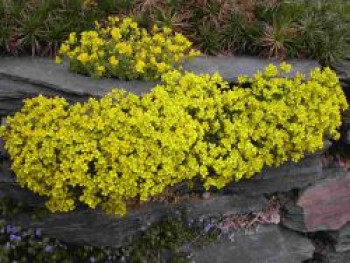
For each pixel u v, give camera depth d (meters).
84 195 0.80
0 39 0.92
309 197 0.97
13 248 0.85
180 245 0.91
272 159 0.89
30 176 0.80
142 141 0.80
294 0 1.09
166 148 0.81
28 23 0.93
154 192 0.81
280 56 1.03
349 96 1.03
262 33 1.02
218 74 0.90
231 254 0.92
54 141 0.79
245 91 0.90
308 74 0.97
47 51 0.96
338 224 1.00
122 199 0.84
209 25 1.03
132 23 0.98
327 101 0.90
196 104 0.85
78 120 0.80
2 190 0.86
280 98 0.90
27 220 0.87
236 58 1.02
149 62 0.92
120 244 0.88
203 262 0.90
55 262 0.86
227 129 0.85
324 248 1.02
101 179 0.79
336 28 1.07
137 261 0.88
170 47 0.91
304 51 1.04
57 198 0.81
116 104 0.82
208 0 1.05
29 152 0.80
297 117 0.89
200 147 0.82
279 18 1.04
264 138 0.88
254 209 0.95
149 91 0.88
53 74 0.90
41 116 0.81
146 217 0.89
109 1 1.02
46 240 0.87
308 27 1.03
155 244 0.90
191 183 0.87
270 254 0.93
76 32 0.97
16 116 0.82
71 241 0.88
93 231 0.87
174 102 0.84
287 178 0.94
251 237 0.94
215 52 1.02
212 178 0.86
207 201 0.92
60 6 0.99
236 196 0.93
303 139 0.89
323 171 1.00
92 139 0.80
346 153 1.03
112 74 0.91
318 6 1.09
